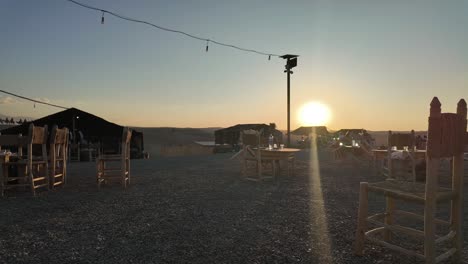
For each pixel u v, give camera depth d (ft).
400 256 12.19
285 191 25.25
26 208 19.54
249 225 16.10
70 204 20.59
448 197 11.05
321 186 27.63
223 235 14.56
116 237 14.26
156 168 41.86
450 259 11.78
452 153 10.85
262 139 34.17
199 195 23.54
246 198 22.50
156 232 14.96
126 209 19.25
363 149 42.88
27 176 24.80
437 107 10.21
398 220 17.04
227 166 44.16
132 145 87.61
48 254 12.37
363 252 12.55
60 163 29.89
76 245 13.29
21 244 13.41
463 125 11.21
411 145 30.30
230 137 119.34
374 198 22.75
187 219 17.11
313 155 68.59
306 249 12.93
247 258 12.03
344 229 15.51
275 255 12.32
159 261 11.74
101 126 85.92
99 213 18.33
